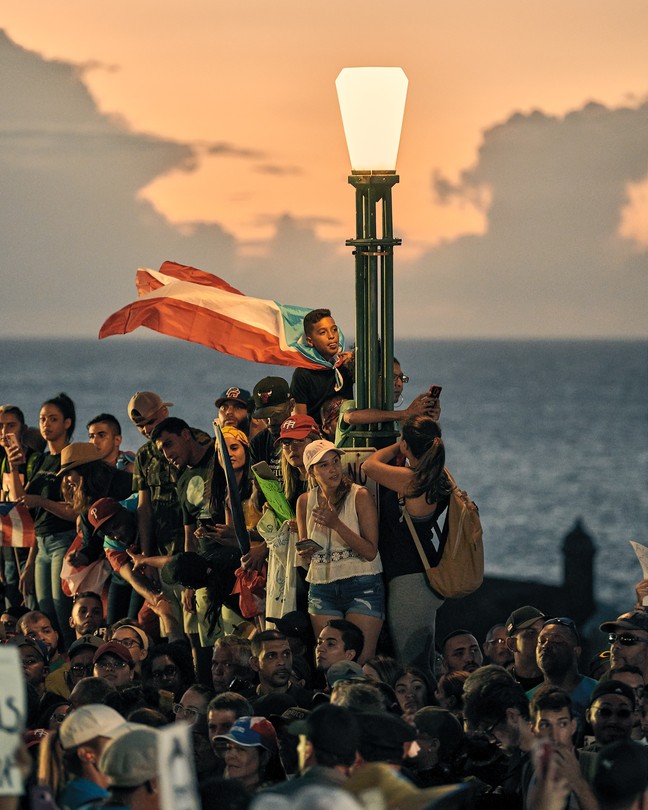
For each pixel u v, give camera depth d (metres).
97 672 27.50
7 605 40.06
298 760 20.48
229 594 30.59
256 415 30.61
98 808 17.42
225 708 22.72
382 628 26.86
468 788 19.53
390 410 26.84
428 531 26.28
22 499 37.06
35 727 25.28
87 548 35.31
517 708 21.19
